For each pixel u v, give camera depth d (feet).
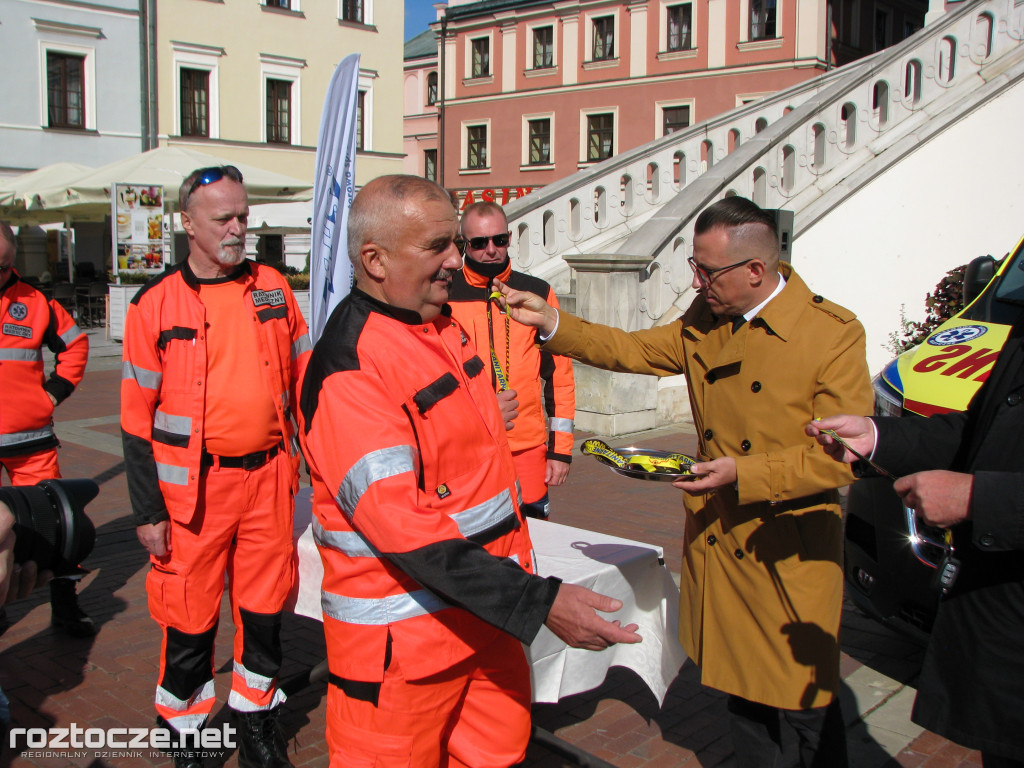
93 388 38.52
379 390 6.40
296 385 10.84
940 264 30.94
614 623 6.08
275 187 54.70
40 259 77.77
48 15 77.10
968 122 30.37
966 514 6.21
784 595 8.10
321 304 15.70
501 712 7.27
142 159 53.36
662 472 8.11
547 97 124.98
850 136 33.37
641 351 9.53
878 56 35.60
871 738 11.24
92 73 80.02
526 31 126.21
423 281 6.66
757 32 106.73
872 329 31.65
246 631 10.27
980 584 6.57
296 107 93.25
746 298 8.20
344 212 15.58
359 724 6.62
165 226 54.13
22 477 14.19
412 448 6.37
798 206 32.09
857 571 13.28
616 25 116.98
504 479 7.13
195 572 9.98
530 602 6.03
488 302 11.61
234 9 87.61
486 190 127.44
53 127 78.64
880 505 12.74
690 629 8.93
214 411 9.85
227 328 10.03
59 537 5.19
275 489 10.24
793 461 7.64
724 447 8.46
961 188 30.53
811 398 8.02
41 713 11.86
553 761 10.86
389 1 98.58
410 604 6.51
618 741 11.22
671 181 40.83
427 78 145.07
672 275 29.63
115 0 80.48
